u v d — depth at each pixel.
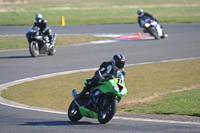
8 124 29.39
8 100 42.47
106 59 74.00
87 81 30.95
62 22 144.12
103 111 29.94
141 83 54.09
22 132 26.58
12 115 33.28
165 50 87.00
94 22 152.50
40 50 76.56
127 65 68.81
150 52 83.88
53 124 29.83
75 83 53.38
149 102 41.19
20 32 118.81
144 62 72.06
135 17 179.25
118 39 106.31
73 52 82.81
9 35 111.62
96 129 27.77
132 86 52.06
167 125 29.05
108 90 29.05
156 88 50.66
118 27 136.00
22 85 51.16
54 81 54.28
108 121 29.39
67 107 40.50
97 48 89.12
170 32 121.06
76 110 31.95
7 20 158.50
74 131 27.00
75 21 156.88
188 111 34.62
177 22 152.12
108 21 156.25
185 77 58.81
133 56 78.44
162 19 163.62
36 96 45.38
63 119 32.53
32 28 76.44
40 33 77.19
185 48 90.19
